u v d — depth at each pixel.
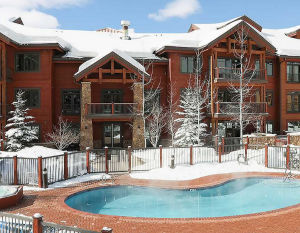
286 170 18.77
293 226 9.88
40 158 15.13
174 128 27.83
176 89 28.50
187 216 12.12
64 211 11.73
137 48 30.86
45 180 15.12
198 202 13.89
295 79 32.22
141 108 25.64
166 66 29.52
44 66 26.94
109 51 25.09
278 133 31.78
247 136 23.92
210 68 28.11
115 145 28.48
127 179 16.81
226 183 16.42
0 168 15.77
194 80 28.75
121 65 27.11
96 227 9.97
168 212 12.60
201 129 25.39
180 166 18.84
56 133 27.02
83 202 13.91
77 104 28.27
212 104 27.42
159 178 17.02
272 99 32.16
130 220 10.67
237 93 29.94
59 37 29.23
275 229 9.63
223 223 10.24
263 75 29.11
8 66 26.11
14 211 11.73
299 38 37.12
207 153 20.95
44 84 26.94
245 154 20.39
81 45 30.08
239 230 9.59
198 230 9.64
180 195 14.86
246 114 27.19
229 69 29.73
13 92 26.84
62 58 27.28
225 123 30.02
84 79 25.25
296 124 32.19
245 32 27.80
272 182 17.25
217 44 27.50
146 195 15.01
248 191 15.66
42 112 26.94
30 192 14.44
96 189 15.27
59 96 28.06
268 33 37.47
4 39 23.77
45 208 12.09
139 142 25.36
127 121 28.56
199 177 17.28
